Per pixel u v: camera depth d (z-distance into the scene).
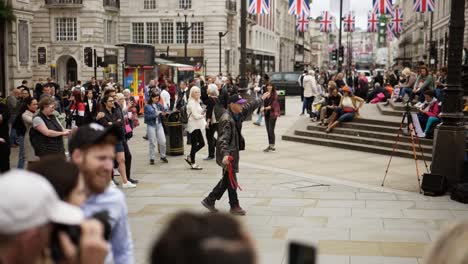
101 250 2.29
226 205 9.55
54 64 47.53
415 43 76.50
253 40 66.56
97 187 3.26
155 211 9.08
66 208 2.28
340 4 36.84
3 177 2.05
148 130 13.77
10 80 33.00
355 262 6.62
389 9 33.84
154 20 53.25
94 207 3.23
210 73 52.69
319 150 15.98
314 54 160.50
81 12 49.03
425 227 8.16
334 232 7.88
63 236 2.21
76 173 2.86
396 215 8.84
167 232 1.57
